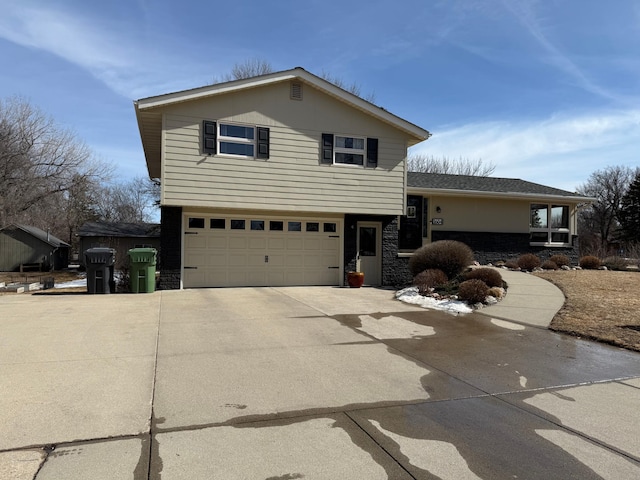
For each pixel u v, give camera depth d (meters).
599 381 4.74
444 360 5.47
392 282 13.82
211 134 11.31
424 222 16.12
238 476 2.76
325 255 13.25
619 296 9.48
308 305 9.29
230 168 11.50
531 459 3.04
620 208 47.66
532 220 17.70
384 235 13.75
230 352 5.61
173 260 11.65
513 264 15.35
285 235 12.83
